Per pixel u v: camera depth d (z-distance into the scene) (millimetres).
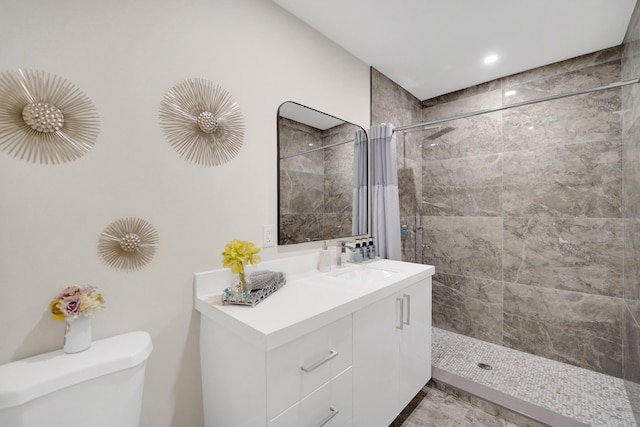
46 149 896
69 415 797
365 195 2162
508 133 2383
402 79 2457
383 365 1381
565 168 2119
